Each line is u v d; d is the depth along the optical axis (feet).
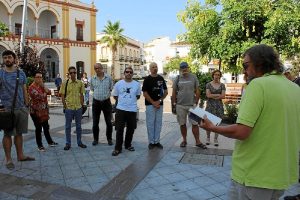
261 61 7.86
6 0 105.40
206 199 15.23
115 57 175.63
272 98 7.46
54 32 121.39
